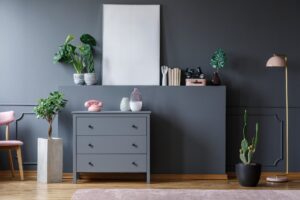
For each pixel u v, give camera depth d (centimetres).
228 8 574
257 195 365
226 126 572
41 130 570
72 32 573
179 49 573
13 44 571
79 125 518
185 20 573
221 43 574
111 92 550
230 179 546
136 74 567
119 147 518
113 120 518
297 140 573
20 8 571
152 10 570
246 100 573
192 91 549
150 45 568
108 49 567
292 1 574
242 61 574
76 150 517
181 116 549
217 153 547
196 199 349
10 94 570
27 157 569
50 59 572
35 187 490
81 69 565
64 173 546
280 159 572
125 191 384
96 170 518
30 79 571
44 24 572
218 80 555
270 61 537
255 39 575
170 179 544
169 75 557
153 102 549
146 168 518
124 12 569
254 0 575
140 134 518
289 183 519
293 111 574
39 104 523
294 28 575
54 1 573
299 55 573
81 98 549
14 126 569
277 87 575
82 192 378
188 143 548
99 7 572
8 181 527
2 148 521
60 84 571
